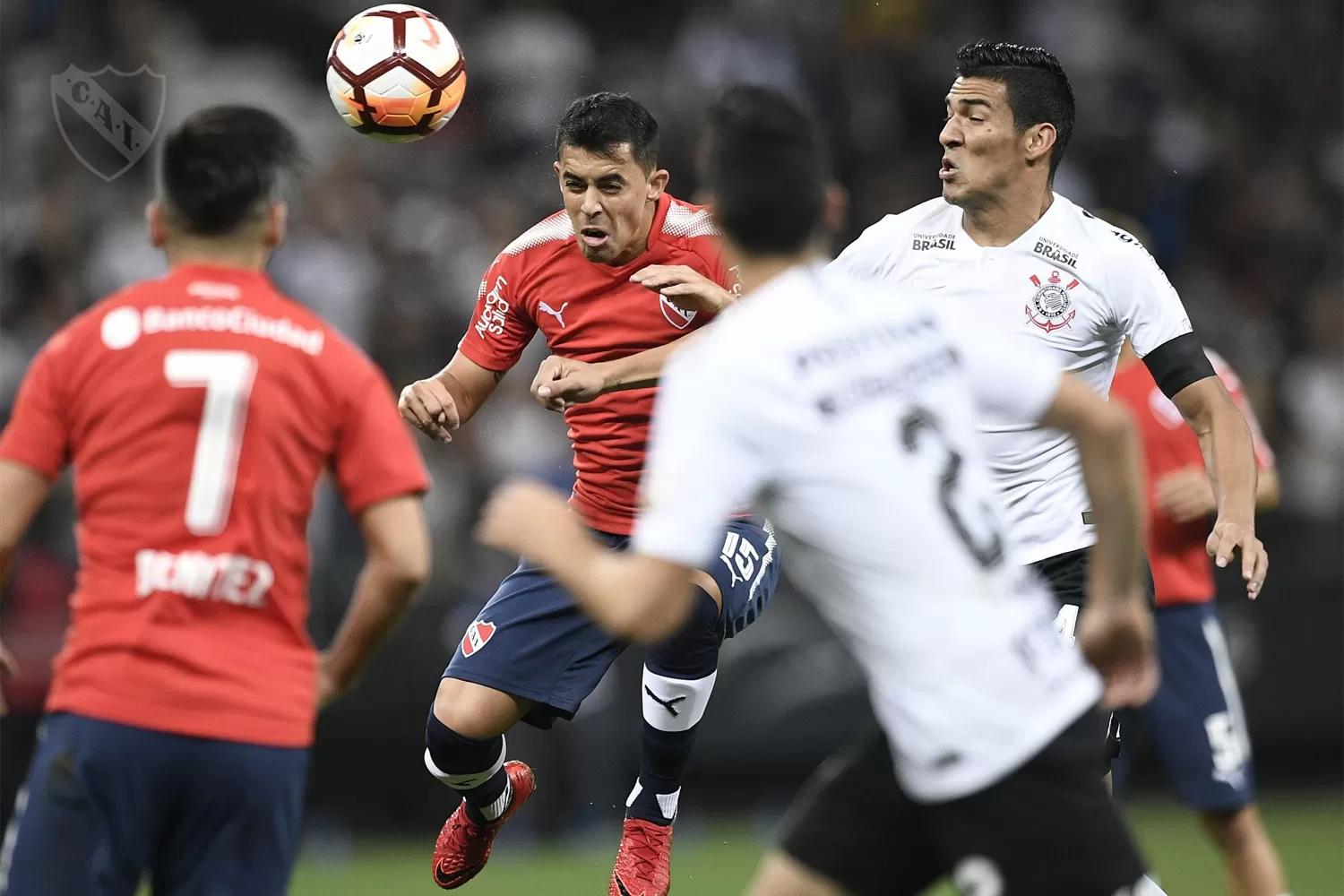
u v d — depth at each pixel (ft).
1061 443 60.75
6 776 108.68
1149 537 74.18
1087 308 60.75
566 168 58.80
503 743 63.16
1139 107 180.24
